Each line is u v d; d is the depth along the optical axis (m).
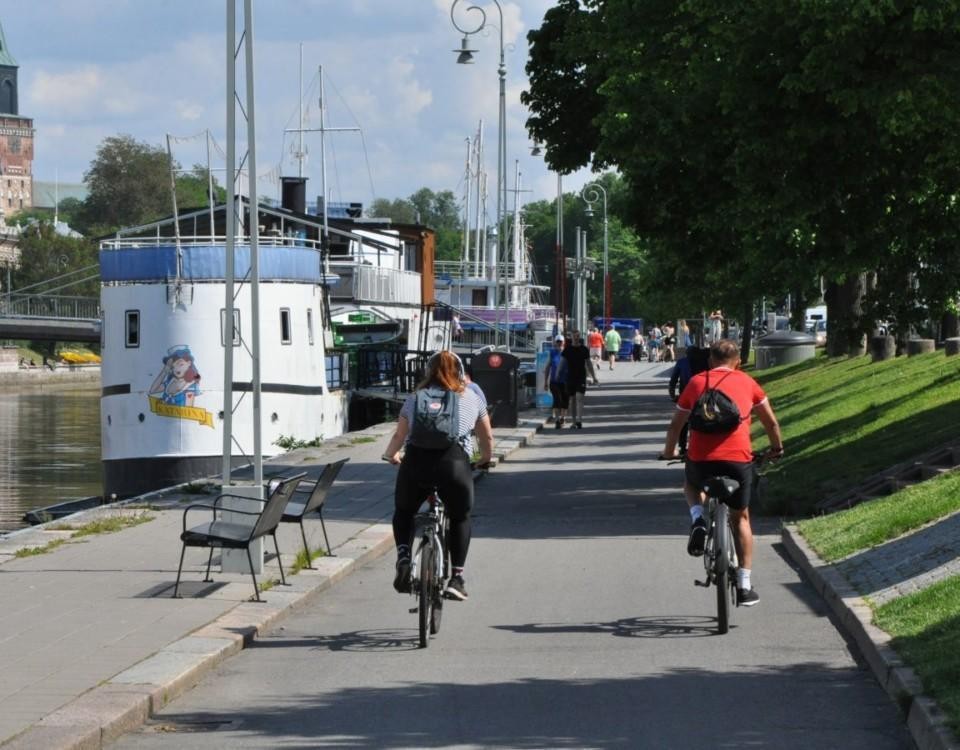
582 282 133.38
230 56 20.45
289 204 96.62
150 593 18.41
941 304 36.47
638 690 13.13
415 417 15.70
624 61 34.94
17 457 76.31
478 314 127.62
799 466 32.72
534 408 69.19
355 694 13.11
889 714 12.03
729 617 16.48
